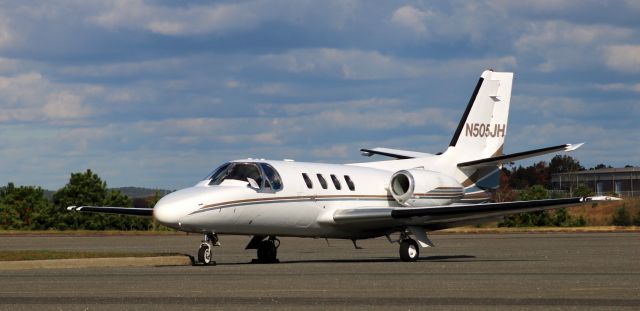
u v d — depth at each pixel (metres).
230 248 112.31
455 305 37.66
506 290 43.69
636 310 35.62
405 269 62.16
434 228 85.75
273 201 76.44
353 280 50.75
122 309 36.94
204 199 71.19
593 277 52.34
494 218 85.00
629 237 135.62
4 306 38.09
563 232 165.50
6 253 71.75
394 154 97.19
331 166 85.81
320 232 82.75
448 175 94.06
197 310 36.53
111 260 69.06
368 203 86.56
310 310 36.34
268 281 50.28
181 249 104.81
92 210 79.75
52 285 48.09
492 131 98.88
